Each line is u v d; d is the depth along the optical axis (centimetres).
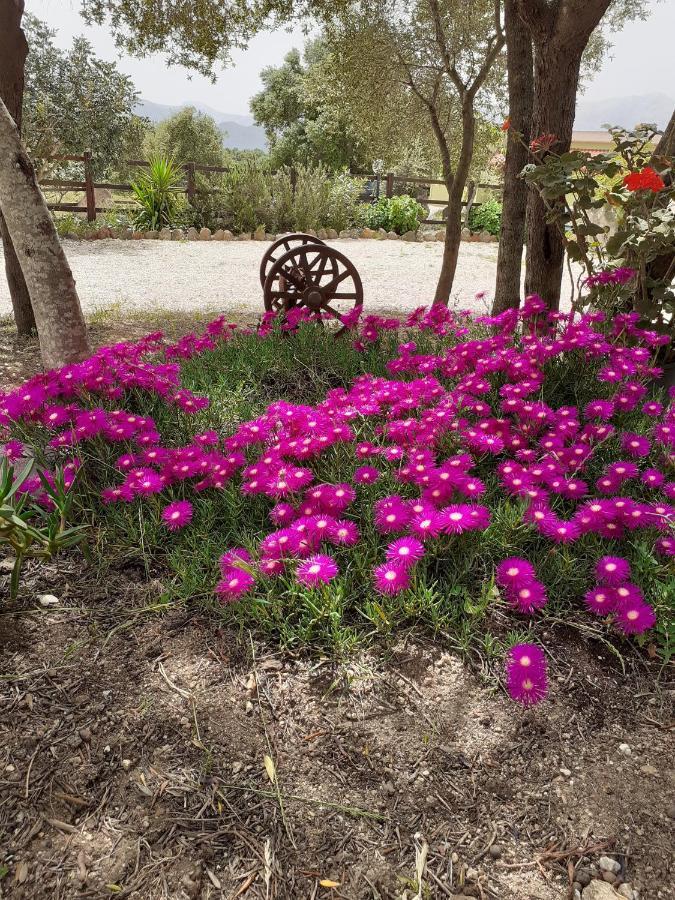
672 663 204
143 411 344
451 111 790
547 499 249
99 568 243
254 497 270
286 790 167
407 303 903
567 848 154
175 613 225
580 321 359
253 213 1520
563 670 201
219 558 237
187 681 198
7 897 143
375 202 1684
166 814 161
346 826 159
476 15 689
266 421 298
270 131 3509
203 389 394
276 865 150
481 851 153
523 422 298
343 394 344
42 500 262
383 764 174
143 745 179
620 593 203
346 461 295
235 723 185
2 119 352
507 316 384
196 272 1101
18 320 622
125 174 1806
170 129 3575
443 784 168
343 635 207
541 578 228
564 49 400
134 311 789
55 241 383
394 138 827
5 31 509
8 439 318
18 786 166
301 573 210
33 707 189
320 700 192
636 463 287
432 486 238
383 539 246
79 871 148
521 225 518
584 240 405
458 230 677
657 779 170
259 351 448
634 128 386
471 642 209
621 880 147
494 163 549
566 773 171
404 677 198
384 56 712
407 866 150
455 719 186
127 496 258
